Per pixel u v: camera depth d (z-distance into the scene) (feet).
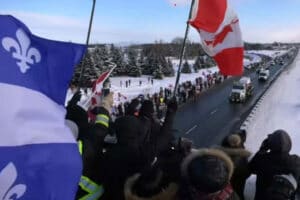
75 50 7.45
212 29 21.06
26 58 6.95
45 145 7.05
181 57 20.30
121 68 254.47
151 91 179.01
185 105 141.38
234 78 238.68
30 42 7.03
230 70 21.80
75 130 11.23
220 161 8.30
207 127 99.25
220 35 21.31
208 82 198.80
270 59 433.07
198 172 8.07
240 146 15.06
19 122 6.73
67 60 7.37
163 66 262.67
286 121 94.84
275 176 11.00
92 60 187.73
